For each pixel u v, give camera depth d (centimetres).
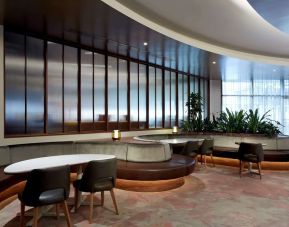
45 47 530
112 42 577
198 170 608
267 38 658
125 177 411
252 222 310
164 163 446
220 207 359
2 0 369
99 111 650
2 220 313
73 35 528
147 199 389
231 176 550
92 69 631
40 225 297
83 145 491
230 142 687
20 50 496
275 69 893
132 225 298
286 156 602
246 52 775
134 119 751
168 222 307
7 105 475
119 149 474
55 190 285
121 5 421
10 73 482
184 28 574
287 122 1216
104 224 301
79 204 351
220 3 448
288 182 502
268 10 433
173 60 755
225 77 1070
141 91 777
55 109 554
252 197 405
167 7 461
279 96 1197
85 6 394
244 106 1179
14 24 465
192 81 1020
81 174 364
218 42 684
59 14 423
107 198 392
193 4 450
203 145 609
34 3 381
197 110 898
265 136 670
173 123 908
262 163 618
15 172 267
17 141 482
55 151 472
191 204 370
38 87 524
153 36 537
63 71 567
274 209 353
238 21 536
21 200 267
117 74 695
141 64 774
